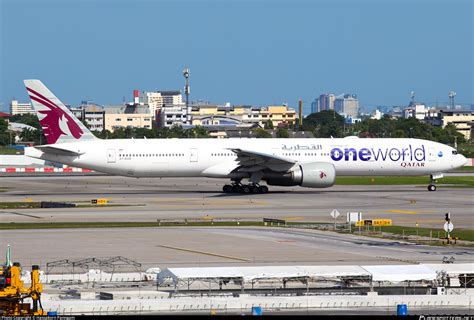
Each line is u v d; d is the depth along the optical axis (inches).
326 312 5265.8
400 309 5172.2
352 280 5841.5
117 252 7440.9
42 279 6151.6
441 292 5708.7
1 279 4948.3
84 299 5472.4
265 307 5349.4
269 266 6299.2
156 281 6038.4
